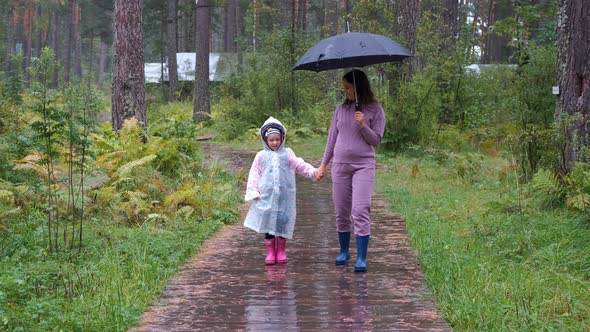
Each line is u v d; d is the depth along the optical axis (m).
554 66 12.47
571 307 5.51
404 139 18.09
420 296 5.89
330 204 11.32
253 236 8.76
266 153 7.05
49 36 72.00
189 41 61.06
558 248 6.96
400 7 19.06
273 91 25.62
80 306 5.54
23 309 5.41
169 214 9.44
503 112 18.86
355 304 5.71
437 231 8.46
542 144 10.34
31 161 9.46
